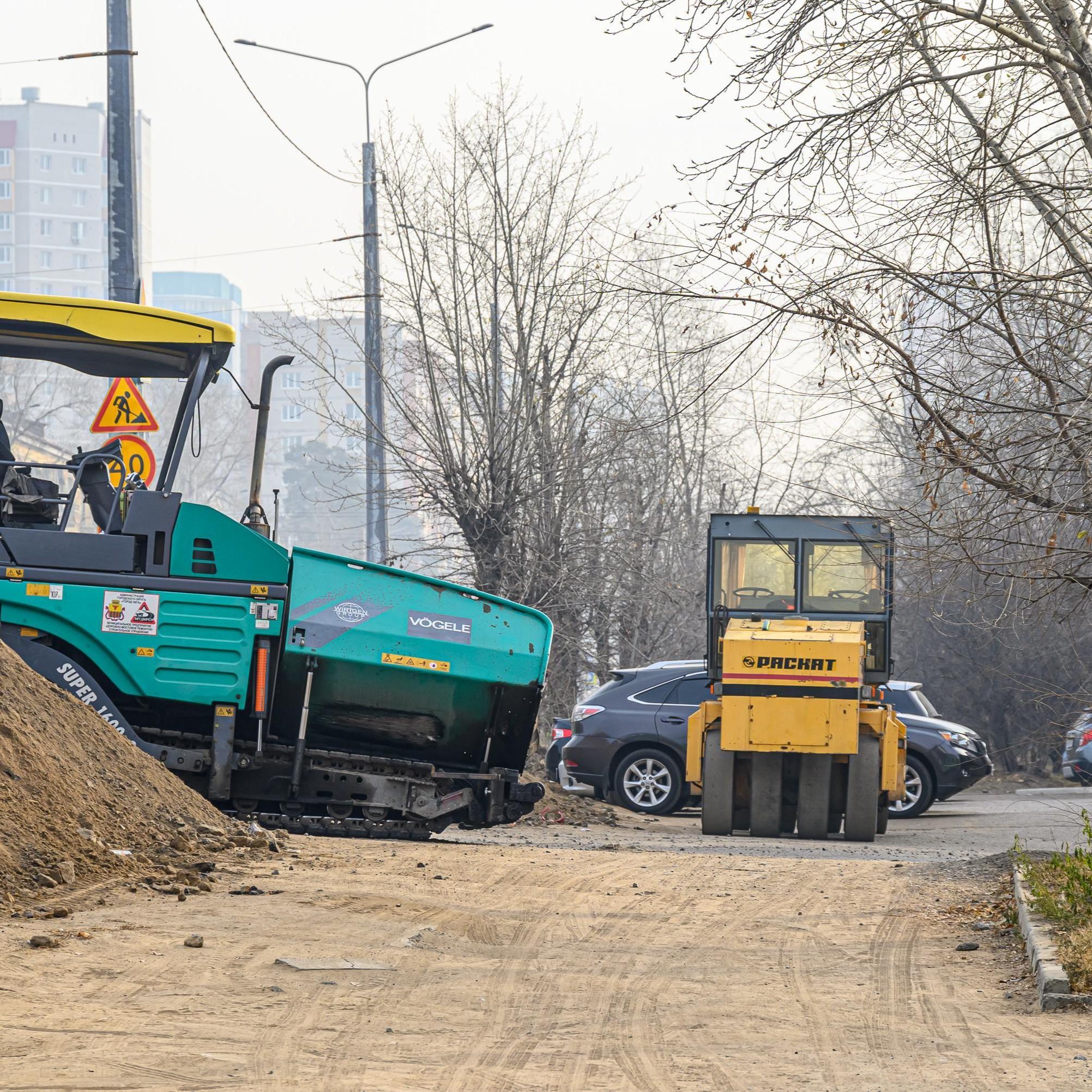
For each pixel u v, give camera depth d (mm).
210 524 22828
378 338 47406
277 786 23438
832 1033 11758
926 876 21719
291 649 23344
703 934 16469
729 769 30609
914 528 19766
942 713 64375
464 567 49281
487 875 20156
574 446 48781
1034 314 19375
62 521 22531
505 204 48594
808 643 29812
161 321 22391
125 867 17781
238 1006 11852
